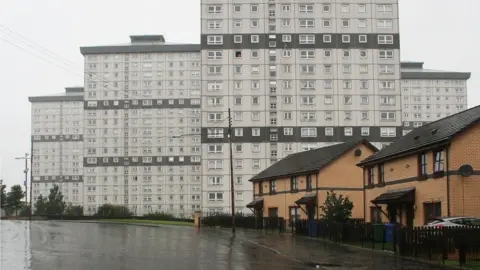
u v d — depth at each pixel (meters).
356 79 93.19
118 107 154.62
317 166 48.03
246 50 93.44
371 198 39.38
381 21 94.00
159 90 155.25
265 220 53.03
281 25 93.94
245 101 92.94
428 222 27.44
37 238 37.22
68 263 21.59
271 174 57.44
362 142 48.25
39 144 186.75
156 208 152.50
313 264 21.78
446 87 173.38
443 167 28.44
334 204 38.94
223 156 92.12
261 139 92.19
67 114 187.12
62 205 141.50
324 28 93.81
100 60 155.25
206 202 91.31
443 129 30.72
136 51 155.38
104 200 152.00
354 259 23.67
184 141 154.12
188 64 155.38
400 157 34.09
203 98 92.94
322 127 92.56
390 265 21.23
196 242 34.81
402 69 180.12
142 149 154.00
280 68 93.31
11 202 125.94
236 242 35.00
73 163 184.88
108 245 31.42
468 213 27.36
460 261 20.94
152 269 19.91
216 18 93.94
